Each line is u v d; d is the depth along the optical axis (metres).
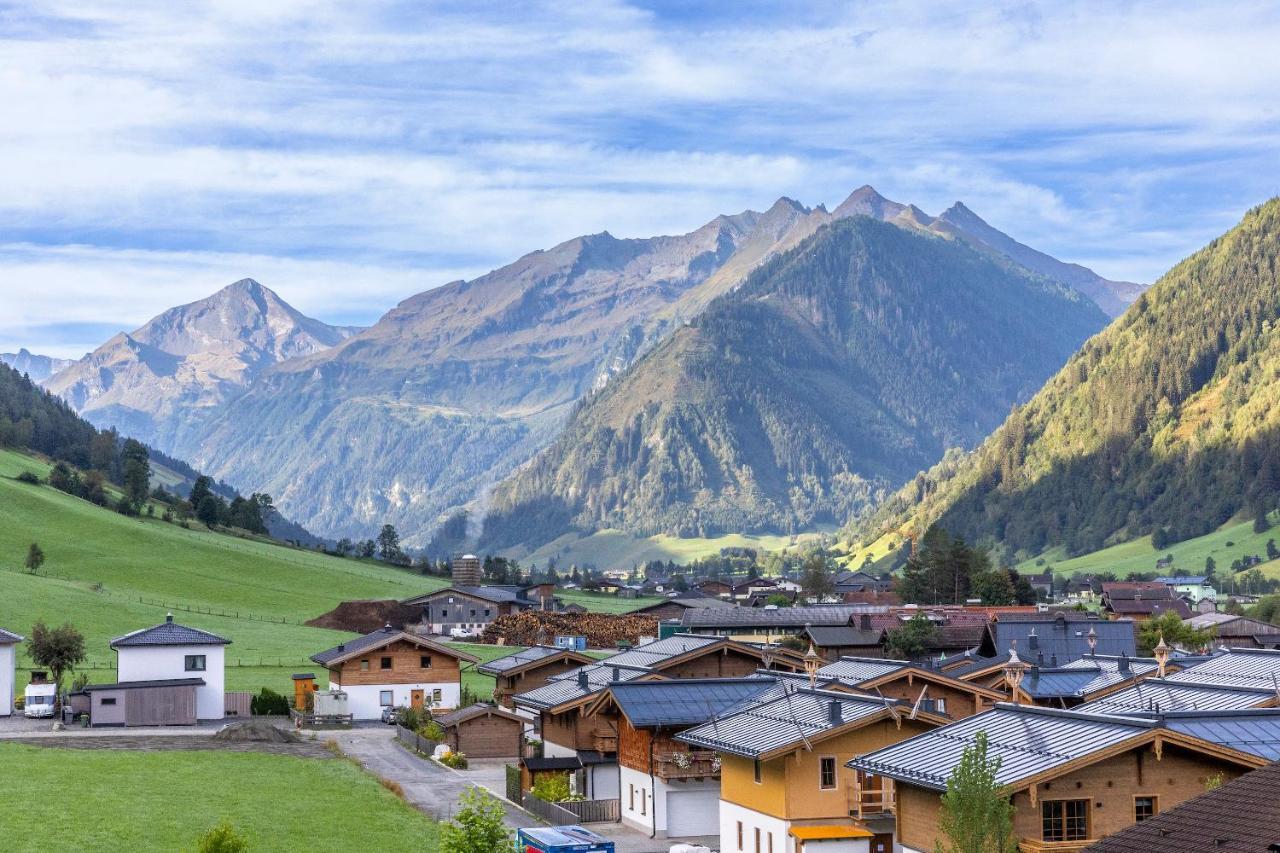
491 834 52.25
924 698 79.38
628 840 73.00
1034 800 46.66
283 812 73.75
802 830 59.69
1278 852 36.09
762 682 79.94
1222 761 48.31
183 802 74.69
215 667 121.81
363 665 128.62
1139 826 40.41
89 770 84.31
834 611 174.75
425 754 104.00
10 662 119.44
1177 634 151.12
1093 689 78.38
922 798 50.59
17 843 62.38
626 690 78.00
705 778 73.94
